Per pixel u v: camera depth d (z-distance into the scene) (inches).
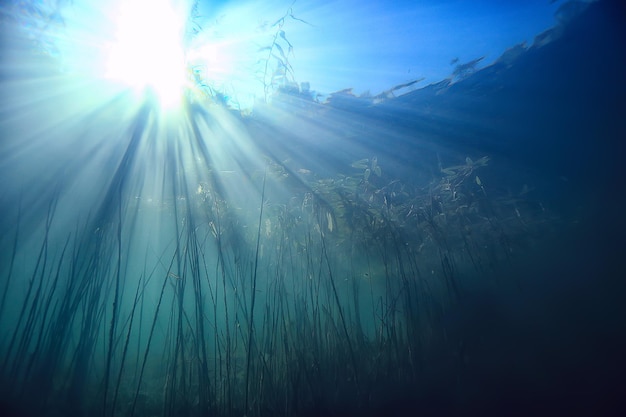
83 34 116.8
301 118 193.8
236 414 82.0
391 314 93.9
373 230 97.7
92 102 111.2
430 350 90.7
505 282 92.7
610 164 114.0
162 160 108.5
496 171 137.0
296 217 102.6
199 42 127.8
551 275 90.2
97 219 89.5
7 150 93.1
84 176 97.7
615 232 92.5
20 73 104.7
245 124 152.3
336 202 103.0
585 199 108.3
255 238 101.3
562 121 135.6
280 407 83.8
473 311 90.4
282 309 91.4
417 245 103.8
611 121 124.0
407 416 79.1
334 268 103.3
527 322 86.4
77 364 81.5
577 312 84.3
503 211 108.3
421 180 157.1
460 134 168.2
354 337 96.1
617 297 82.5
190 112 124.1
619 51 135.3
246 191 109.5
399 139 185.6
